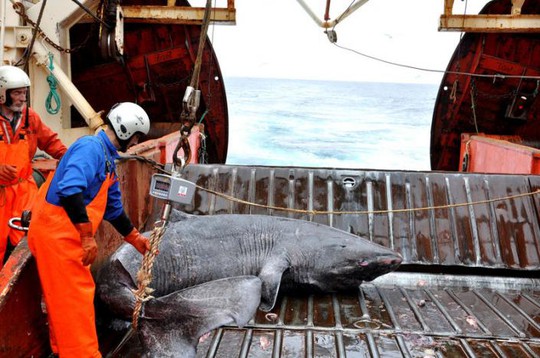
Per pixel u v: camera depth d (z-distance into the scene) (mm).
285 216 6672
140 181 6617
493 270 6199
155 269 4762
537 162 7762
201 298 4031
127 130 3604
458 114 12883
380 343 4387
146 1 11922
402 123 50000
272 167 7125
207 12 4113
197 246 5039
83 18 10055
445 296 5520
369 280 5504
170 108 12922
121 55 8391
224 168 7125
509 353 4266
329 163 31188
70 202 3250
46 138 5324
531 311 5137
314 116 52656
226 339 4422
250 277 4301
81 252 3418
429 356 4176
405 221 6520
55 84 7453
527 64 11648
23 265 3664
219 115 13438
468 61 12016
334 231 5633
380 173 6941
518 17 10422
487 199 6688
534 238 6352
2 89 4715
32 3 8203
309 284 5406
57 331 3461
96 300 4402
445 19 10602
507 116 12289
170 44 11820
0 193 4914
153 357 3791
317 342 4391
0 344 3389
